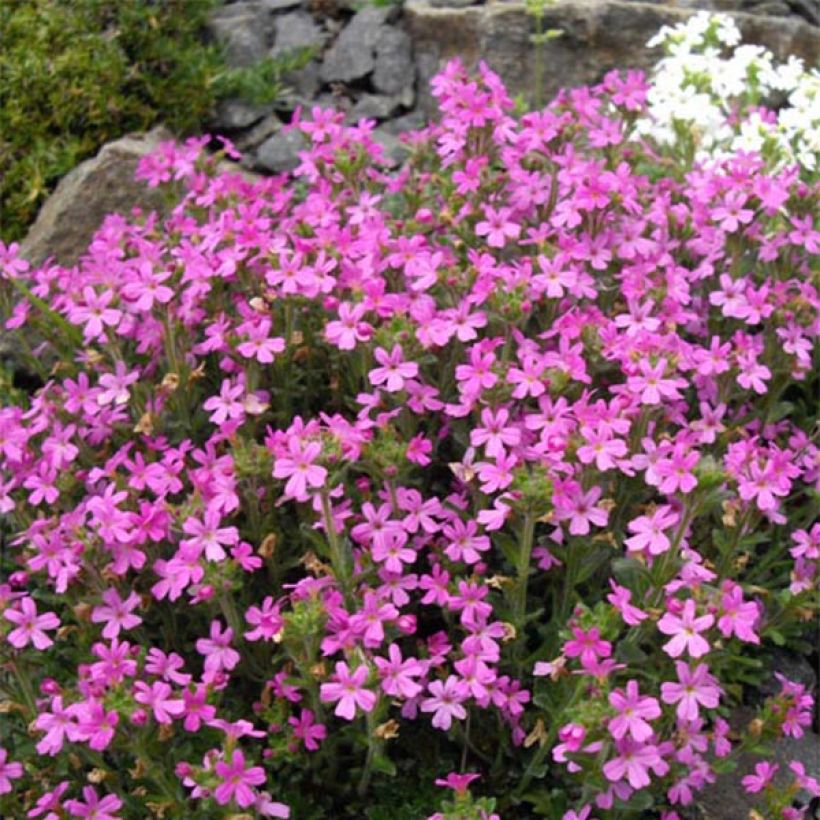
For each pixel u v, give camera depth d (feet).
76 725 0.86
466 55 1.85
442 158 1.31
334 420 0.92
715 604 0.84
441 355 1.05
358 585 0.93
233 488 0.95
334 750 0.94
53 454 1.04
